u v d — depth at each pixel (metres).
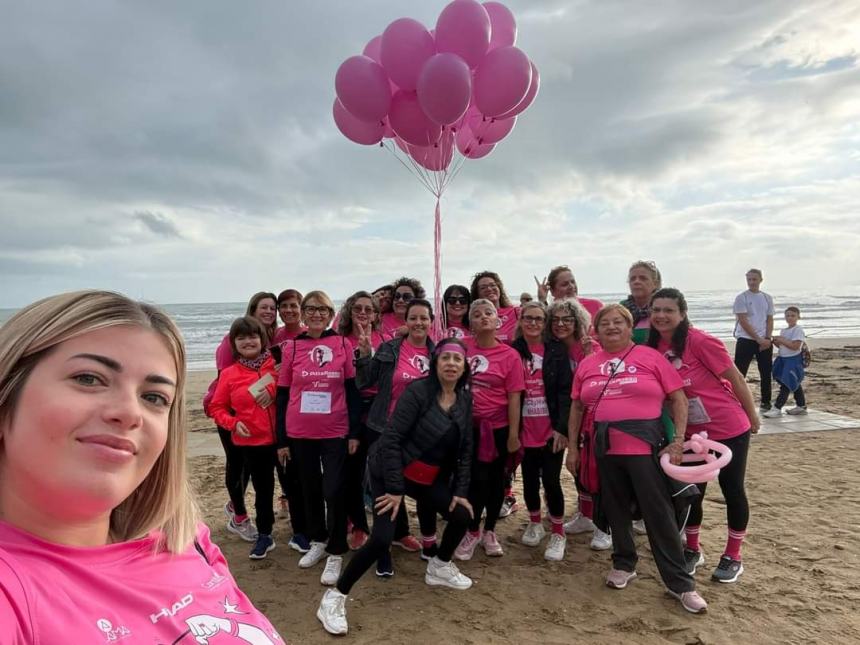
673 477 3.37
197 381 15.50
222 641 1.08
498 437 4.21
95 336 0.96
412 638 3.21
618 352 3.84
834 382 12.23
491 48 4.79
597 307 5.74
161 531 1.19
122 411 0.95
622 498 3.75
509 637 3.21
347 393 4.21
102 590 0.97
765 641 3.12
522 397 4.36
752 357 9.18
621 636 3.20
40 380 0.92
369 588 3.85
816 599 3.56
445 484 3.72
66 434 0.91
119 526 1.18
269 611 3.55
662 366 3.70
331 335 4.25
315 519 4.23
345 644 3.17
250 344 4.38
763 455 6.93
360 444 4.24
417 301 4.28
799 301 59.16
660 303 3.85
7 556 0.88
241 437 4.31
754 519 4.95
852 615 3.36
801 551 4.27
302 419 4.05
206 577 1.21
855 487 5.70
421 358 4.25
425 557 4.25
